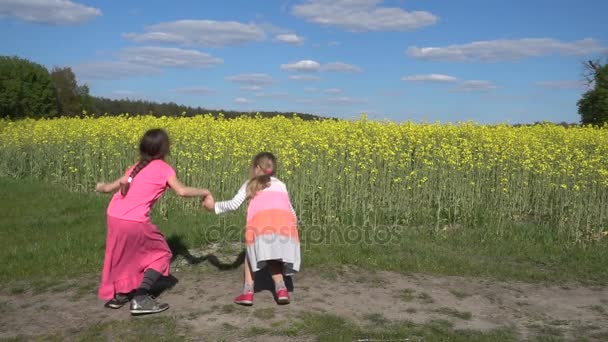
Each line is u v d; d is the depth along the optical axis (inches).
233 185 395.9
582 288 235.1
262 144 416.2
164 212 354.6
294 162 377.4
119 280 192.4
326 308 199.0
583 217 335.6
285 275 218.1
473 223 341.1
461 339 173.6
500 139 460.4
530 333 183.6
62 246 272.2
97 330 177.6
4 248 271.3
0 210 365.7
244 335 174.2
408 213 344.5
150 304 189.8
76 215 351.6
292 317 188.7
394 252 274.4
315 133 436.1
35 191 447.2
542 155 401.7
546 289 232.1
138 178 189.8
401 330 179.2
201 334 174.9
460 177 375.2
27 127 628.4
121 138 474.0
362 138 418.0
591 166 353.7
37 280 227.5
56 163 534.0
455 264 255.4
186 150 417.1
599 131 565.3
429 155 398.0
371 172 371.2
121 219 186.9
